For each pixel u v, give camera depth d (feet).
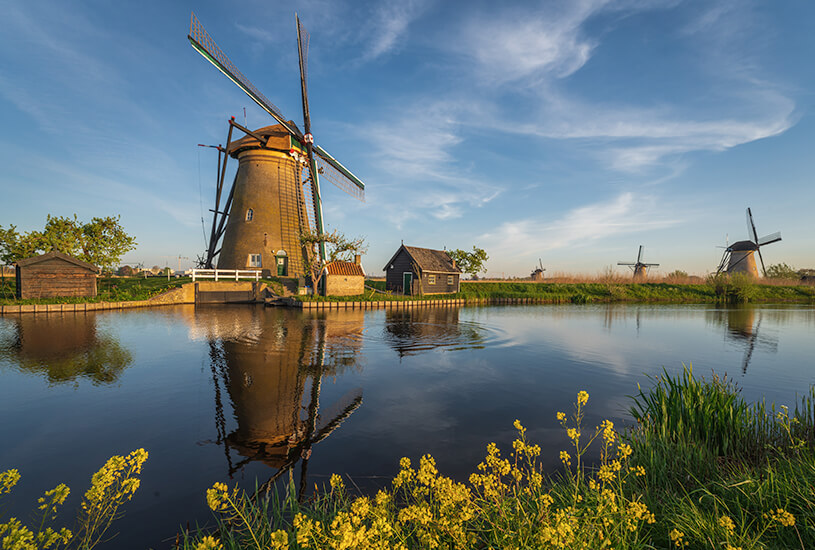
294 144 120.67
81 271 88.43
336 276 108.99
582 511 10.78
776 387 32.58
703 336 60.64
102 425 22.48
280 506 14.19
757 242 210.59
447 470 17.39
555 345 51.31
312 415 24.61
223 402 26.71
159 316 72.90
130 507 14.56
